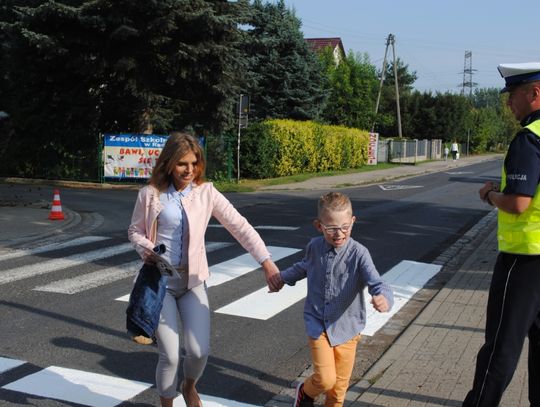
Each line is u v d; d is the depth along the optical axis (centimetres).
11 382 462
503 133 8912
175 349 371
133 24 2095
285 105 3725
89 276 811
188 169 378
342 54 6588
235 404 433
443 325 596
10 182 2347
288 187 2367
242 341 569
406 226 1299
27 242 1071
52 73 2242
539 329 348
